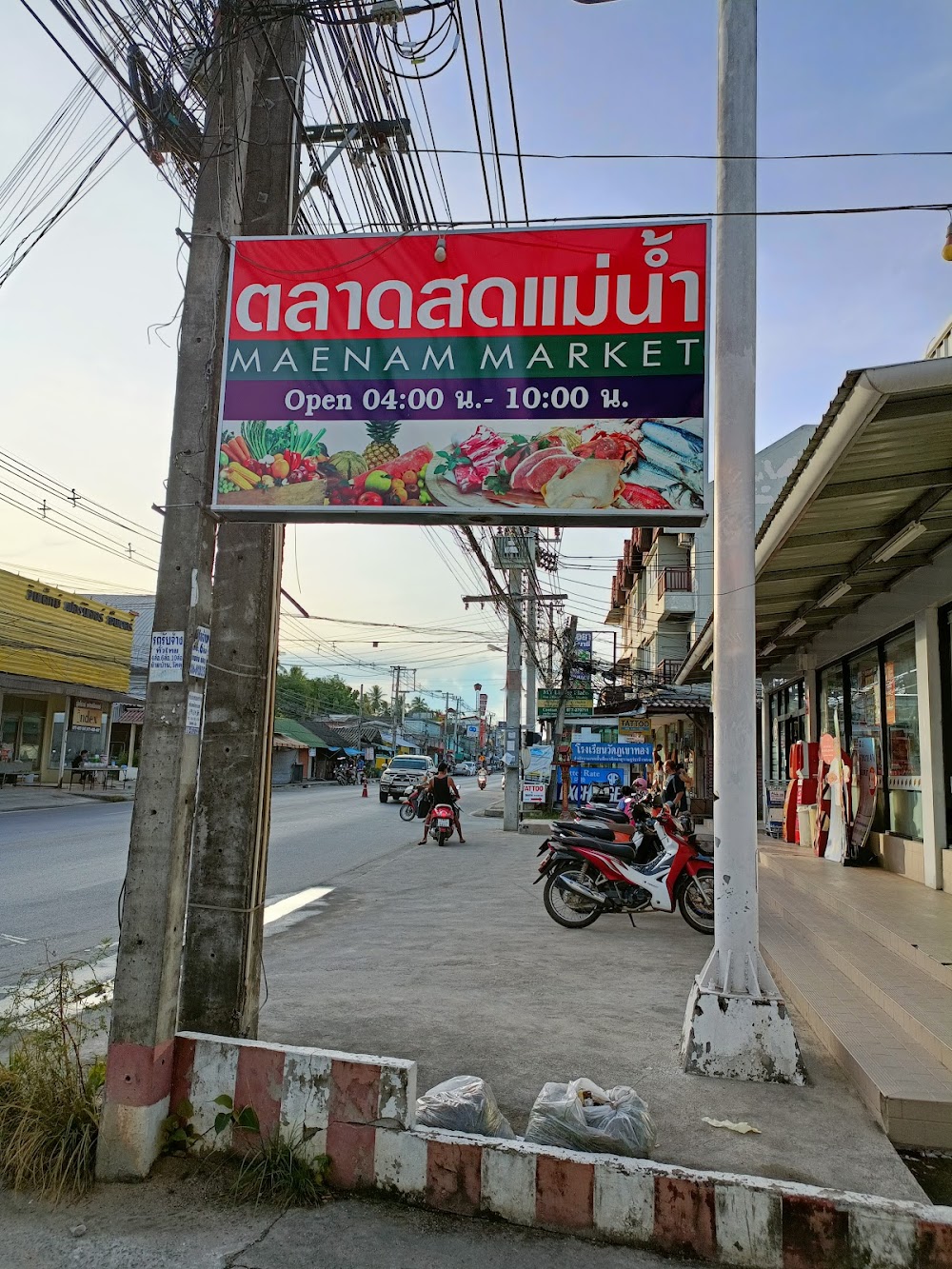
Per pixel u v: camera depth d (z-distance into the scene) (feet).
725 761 16.08
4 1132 11.41
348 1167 10.98
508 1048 16.20
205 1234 10.01
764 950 21.86
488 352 13.52
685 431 13.05
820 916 24.38
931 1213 9.30
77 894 33.19
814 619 36.47
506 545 66.18
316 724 216.74
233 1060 11.64
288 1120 11.29
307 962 23.20
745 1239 9.57
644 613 120.16
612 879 28.19
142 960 11.62
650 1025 17.72
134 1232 10.03
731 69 17.08
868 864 32.50
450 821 55.88
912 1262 9.18
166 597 12.59
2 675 81.76
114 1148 11.21
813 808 40.83
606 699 112.98
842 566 27.32
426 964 23.00
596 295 13.46
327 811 86.22
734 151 16.92
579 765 76.33
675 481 13.00
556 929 28.17
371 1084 11.08
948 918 21.99
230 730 15.30
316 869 43.62
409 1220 10.37
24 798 81.61
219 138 13.73
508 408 13.41
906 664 30.12
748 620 16.28
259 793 15.24
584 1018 18.20
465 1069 15.11
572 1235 10.09
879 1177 11.57
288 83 16.80
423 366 13.64
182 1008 14.82
